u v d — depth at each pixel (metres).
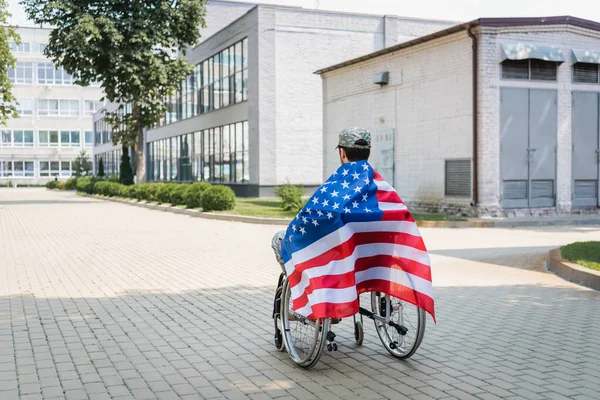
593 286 8.78
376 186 5.13
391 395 4.61
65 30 33.84
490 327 6.64
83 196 47.44
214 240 15.33
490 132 19.08
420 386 4.80
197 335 6.39
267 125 33.97
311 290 5.02
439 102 20.78
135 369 5.25
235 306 7.80
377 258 5.33
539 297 8.18
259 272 10.43
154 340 6.19
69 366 5.32
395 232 5.24
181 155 48.41
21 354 5.68
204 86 42.59
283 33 34.09
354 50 35.56
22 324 6.86
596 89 20.61
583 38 20.30
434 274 9.92
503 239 14.82
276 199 32.16
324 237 5.02
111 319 7.10
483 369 5.22
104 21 32.72
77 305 7.88
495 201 19.17
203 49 41.97
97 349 5.86
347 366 5.34
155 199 32.03
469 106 19.47
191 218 23.00
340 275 4.97
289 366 5.34
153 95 36.38
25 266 11.27
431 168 21.27
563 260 10.09
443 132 20.67
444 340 6.14
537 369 5.21
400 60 22.58
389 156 23.41
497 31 19.02
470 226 17.88
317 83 34.81
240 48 36.47
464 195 19.89
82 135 85.62
